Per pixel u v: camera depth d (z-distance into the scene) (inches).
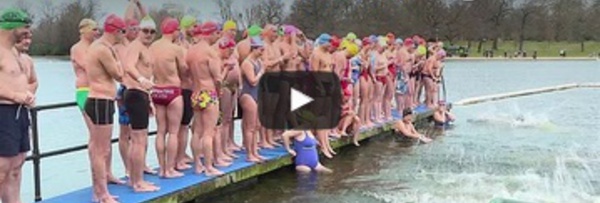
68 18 1695.4
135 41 212.5
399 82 464.1
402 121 437.4
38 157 213.5
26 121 178.4
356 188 279.3
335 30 2407.7
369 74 404.8
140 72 214.7
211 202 253.1
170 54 226.2
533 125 510.9
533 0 2691.9
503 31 2645.2
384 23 2448.3
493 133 465.1
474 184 285.1
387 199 259.3
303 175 305.1
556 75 1330.0
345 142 375.6
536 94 867.4
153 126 418.9
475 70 1553.9
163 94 230.5
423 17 2502.5
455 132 471.5
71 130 522.0
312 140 313.9
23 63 177.3
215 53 243.4
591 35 2618.1
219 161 269.4
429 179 297.4
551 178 298.0
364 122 410.9
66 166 366.3
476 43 2657.5
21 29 171.0
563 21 2650.1
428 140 422.9
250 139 283.0
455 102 732.7
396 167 328.2
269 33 298.4
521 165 332.8
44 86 1007.6
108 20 191.2
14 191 183.9
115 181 231.6
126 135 230.7
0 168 170.9
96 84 193.6
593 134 452.8
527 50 2541.8
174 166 249.0
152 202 215.2
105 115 195.2
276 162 296.8
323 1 2482.8
